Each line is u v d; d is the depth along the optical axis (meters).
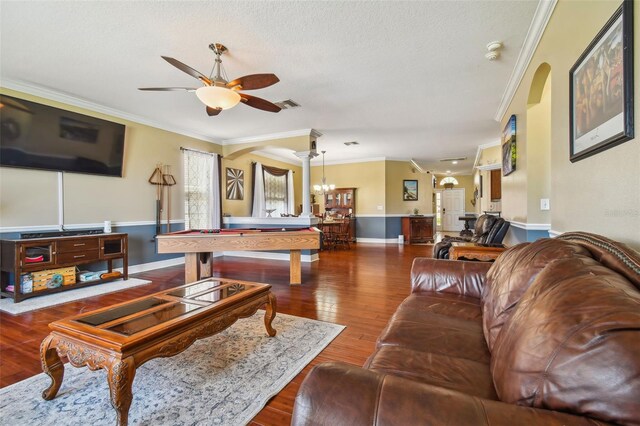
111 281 4.38
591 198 1.68
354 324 2.79
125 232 4.90
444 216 13.58
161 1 2.23
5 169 3.64
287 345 2.35
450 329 1.55
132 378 1.39
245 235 4.20
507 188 4.39
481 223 4.73
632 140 1.29
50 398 1.70
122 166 4.81
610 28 1.42
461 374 1.14
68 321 1.66
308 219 5.92
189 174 5.98
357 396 0.73
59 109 4.01
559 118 2.17
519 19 2.47
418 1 2.25
